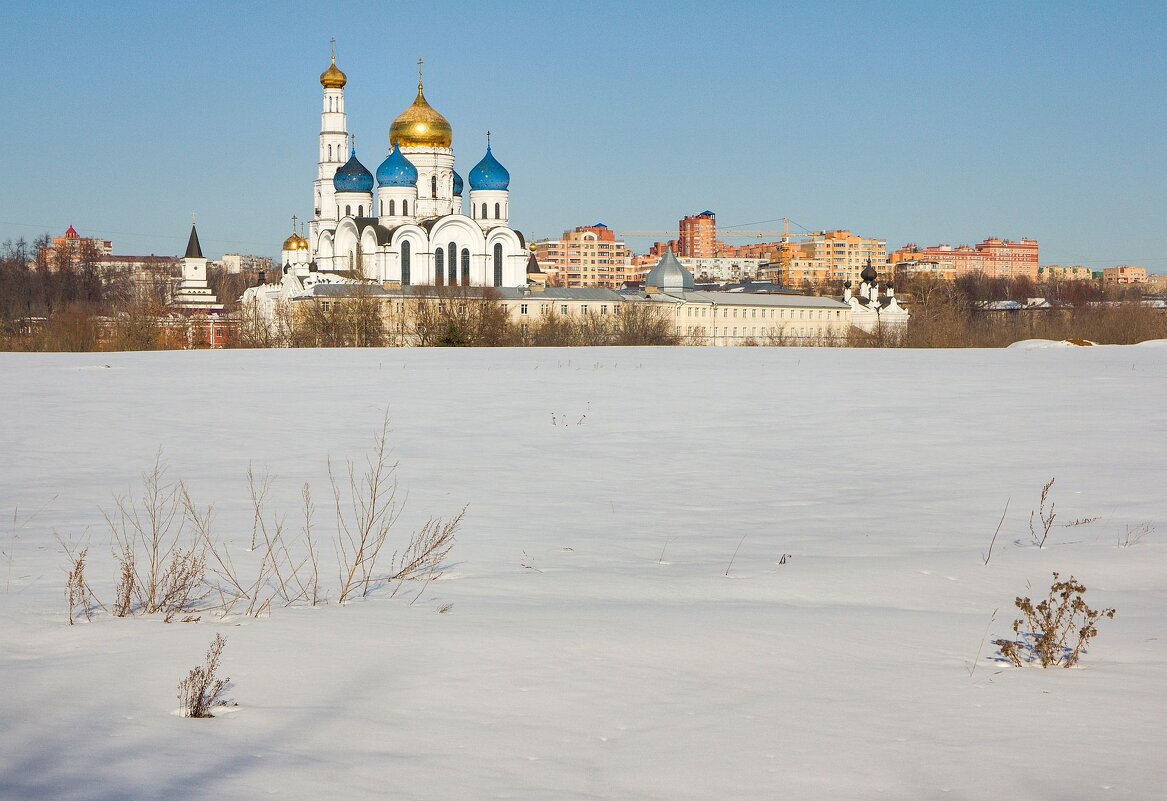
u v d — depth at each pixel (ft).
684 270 556.92
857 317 561.43
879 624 35.24
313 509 59.57
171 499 62.23
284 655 29.76
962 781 21.91
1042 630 33.01
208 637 31.68
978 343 394.52
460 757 22.72
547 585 41.16
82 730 23.54
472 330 366.43
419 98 510.58
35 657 29.35
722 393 136.56
